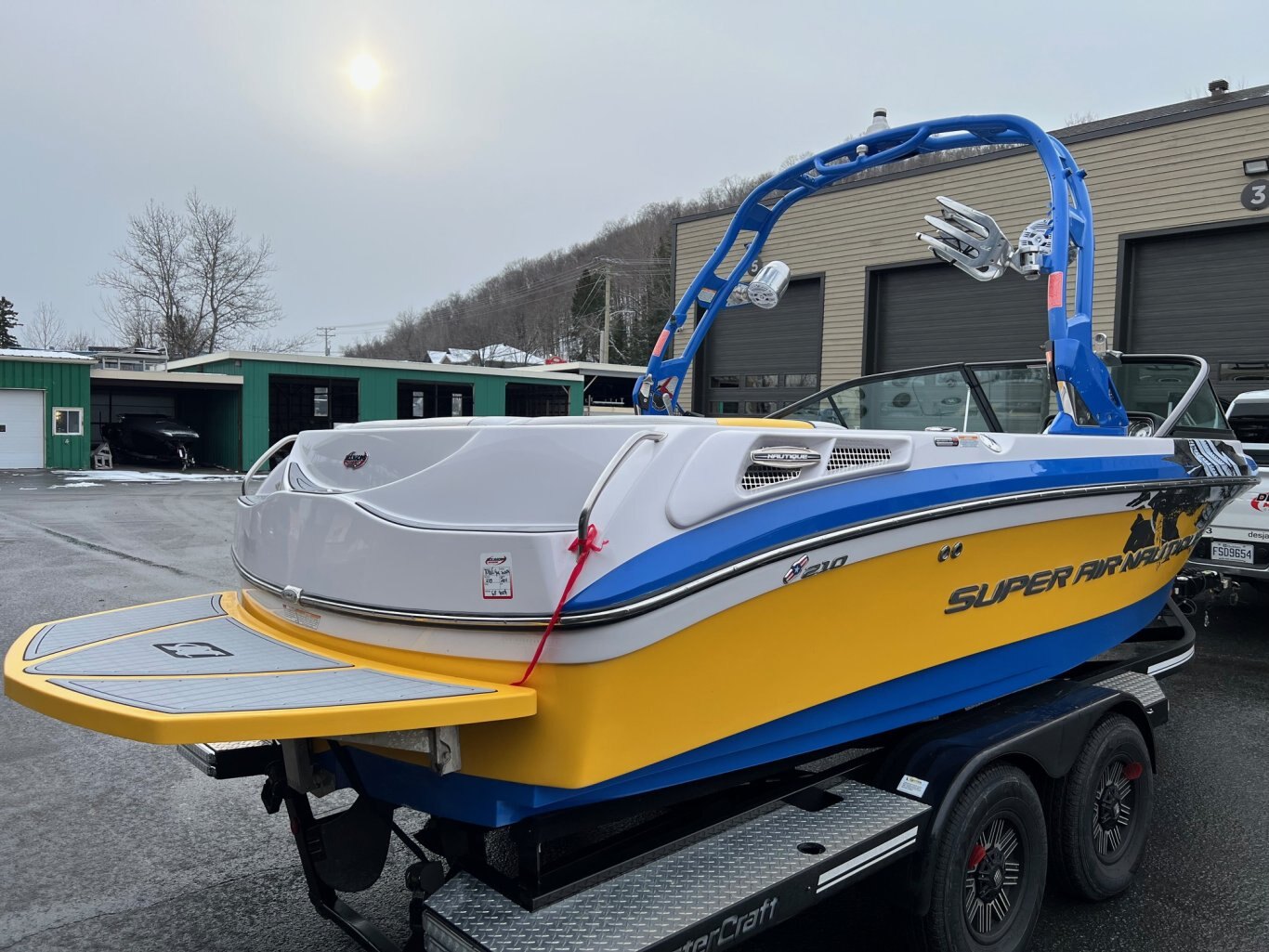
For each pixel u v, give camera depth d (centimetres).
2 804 400
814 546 226
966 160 1343
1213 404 435
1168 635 441
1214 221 1122
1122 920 315
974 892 276
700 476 207
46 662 210
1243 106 1093
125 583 871
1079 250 380
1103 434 365
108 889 329
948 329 1387
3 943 293
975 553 278
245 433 2595
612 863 221
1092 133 1219
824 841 237
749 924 209
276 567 256
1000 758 283
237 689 188
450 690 193
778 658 230
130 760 453
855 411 469
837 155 414
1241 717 524
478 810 211
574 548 193
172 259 5294
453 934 197
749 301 448
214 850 361
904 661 266
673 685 209
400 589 214
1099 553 337
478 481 215
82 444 2505
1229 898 329
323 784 236
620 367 3734
